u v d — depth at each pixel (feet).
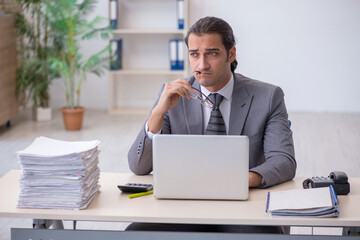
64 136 21.89
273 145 8.71
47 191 7.30
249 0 25.89
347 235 7.22
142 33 26.78
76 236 7.35
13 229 7.36
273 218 6.90
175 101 8.51
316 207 6.93
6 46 22.59
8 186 8.26
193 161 7.50
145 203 7.52
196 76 8.40
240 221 6.92
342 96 26.45
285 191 7.68
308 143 20.90
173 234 7.23
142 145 8.62
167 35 26.76
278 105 9.00
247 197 7.54
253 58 26.43
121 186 7.95
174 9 26.30
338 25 25.82
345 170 17.51
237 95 9.02
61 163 7.27
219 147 7.44
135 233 7.29
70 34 23.08
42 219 7.49
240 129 8.92
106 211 7.22
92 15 26.50
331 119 25.02
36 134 22.22
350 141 21.20
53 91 27.76
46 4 22.97
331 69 26.23
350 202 7.54
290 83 26.50
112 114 26.50
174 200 7.62
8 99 22.94
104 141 21.20
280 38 26.16
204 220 6.95
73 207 7.28
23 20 23.39
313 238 7.07
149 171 8.92
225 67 8.46
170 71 25.61
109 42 25.75
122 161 18.47
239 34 26.23
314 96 26.55
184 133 9.12
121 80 27.50
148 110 27.12
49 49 23.59
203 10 26.08
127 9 26.48
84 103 27.94
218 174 7.50
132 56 27.07
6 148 20.03
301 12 25.84
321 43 26.04
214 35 8.18
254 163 8.98
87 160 7.49
